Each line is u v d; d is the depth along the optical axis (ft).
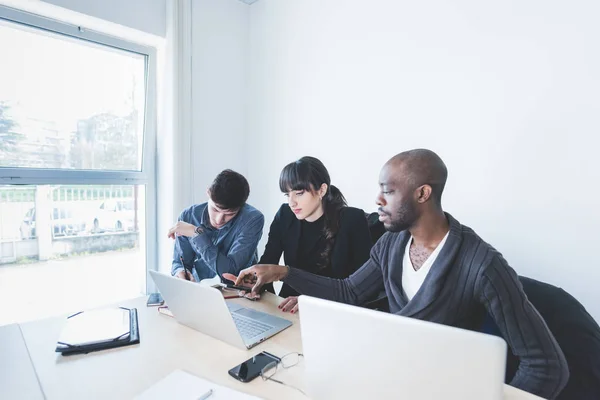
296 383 2.58
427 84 5.72
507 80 4.91
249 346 3.12
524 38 4.74
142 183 7.50
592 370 2.77
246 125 8.73
